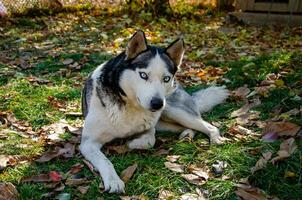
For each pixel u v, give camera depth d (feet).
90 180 3.75
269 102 5.42
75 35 9.83
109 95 4.10
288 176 3.76
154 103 3.77
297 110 4.97
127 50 3.95
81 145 4.18
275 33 10.36
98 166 3.80
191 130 4.71
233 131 4.70
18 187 3.64
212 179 3.77
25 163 4.03
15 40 9.24
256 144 4.35
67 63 7.35
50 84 6.39
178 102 4.75
